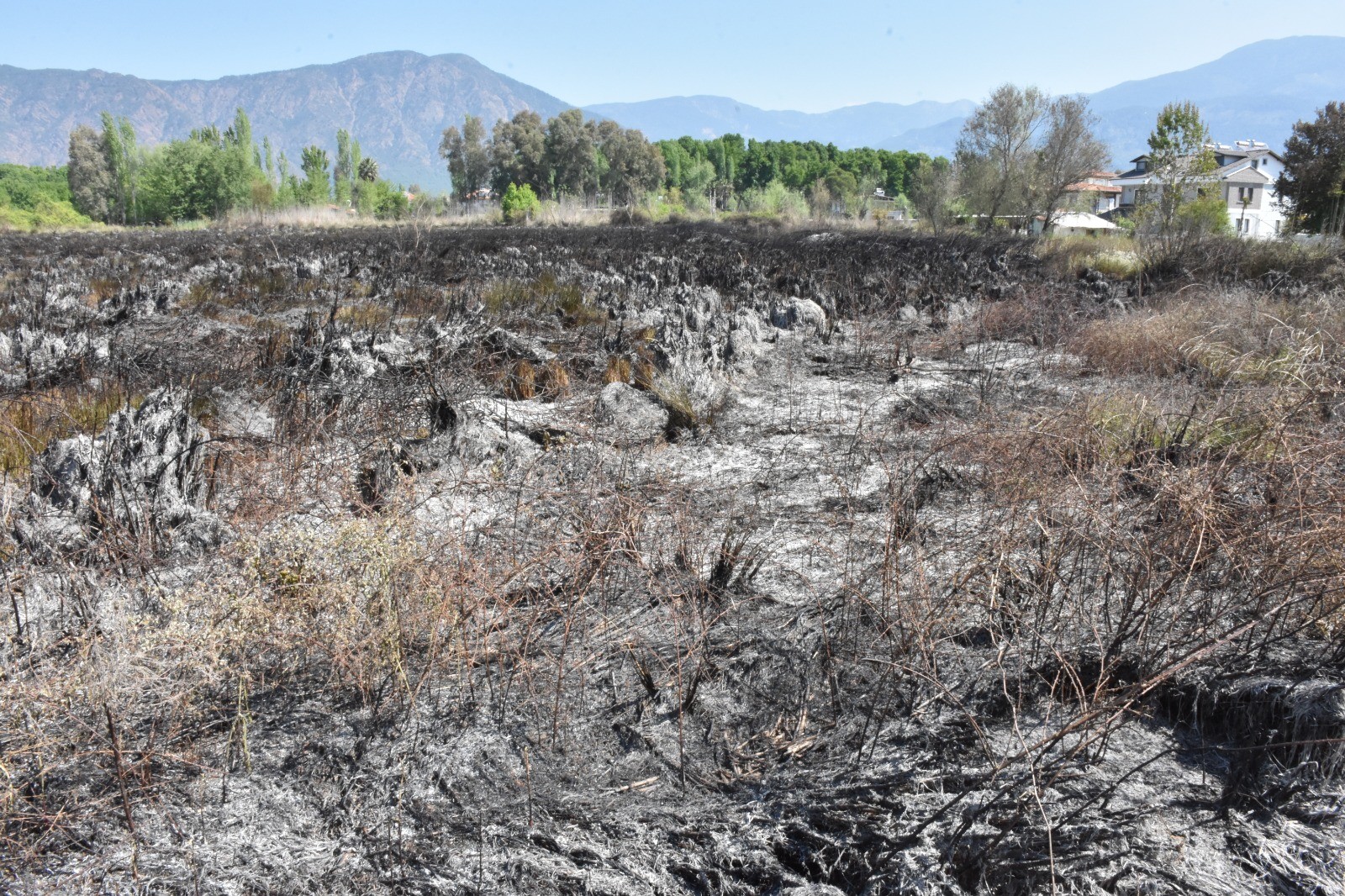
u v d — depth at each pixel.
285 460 4.47
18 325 7.91
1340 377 5.09
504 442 5.08
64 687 2.39
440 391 5.34
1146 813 2.27
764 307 10.45
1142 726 2.65
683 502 4.09
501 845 2.15
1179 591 3.15
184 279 12.84
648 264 15.45
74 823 2.15
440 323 8.39
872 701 2.74
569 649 2.96
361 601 2.79
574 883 2.04
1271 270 12.74
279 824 2.20
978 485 4.40
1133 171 73.50
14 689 2.33
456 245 19.73
